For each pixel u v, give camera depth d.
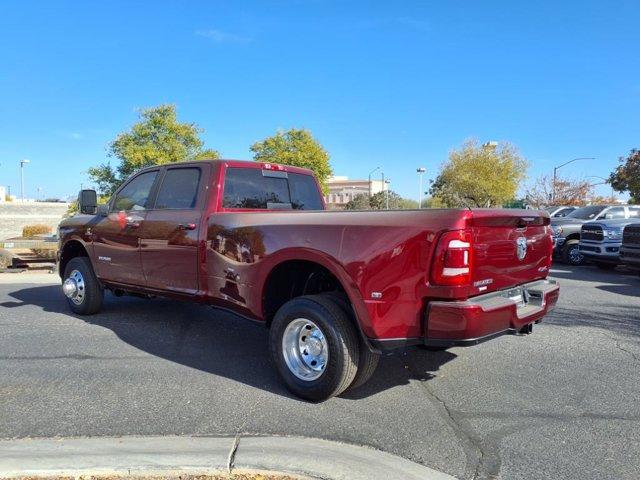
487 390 4.61
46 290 10.03
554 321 7.36
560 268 14.94
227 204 5.54
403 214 3.93
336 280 4.69
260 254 4.67
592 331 6.77
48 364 5.22
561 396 4.48
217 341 6.16
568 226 16.17
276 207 6.07
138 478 3.05
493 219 3.98
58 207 41.19
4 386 4.59
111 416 3.96
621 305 8.63
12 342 6.03
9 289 10.17
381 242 3.90
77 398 4.32
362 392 4.54
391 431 3.76
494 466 3.28
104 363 5.28
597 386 4.73
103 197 26.33
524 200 49.50
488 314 3.79
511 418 4.02
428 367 5.23
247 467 3.15
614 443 3.61
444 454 3.43
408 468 3.23
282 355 4.42
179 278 5.64
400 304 3.85
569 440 3.65
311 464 3.21
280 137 38.50
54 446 3.40
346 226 4.11
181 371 5.05
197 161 5.77
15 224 39.03
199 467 3.13
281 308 4.45
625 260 11.62
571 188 47.31
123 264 6.39
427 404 4.28
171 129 26.45
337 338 4.07
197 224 5.41
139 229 6.07
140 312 7.66
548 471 3.23
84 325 6.88
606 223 13.70
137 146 25.89
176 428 3.75
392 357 5.54
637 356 5.66
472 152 53.44
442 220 3.73
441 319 3.72
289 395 4.44
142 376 4.89
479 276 3.91
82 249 7.49
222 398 4.36
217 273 5.17
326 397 4.21
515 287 4.48
